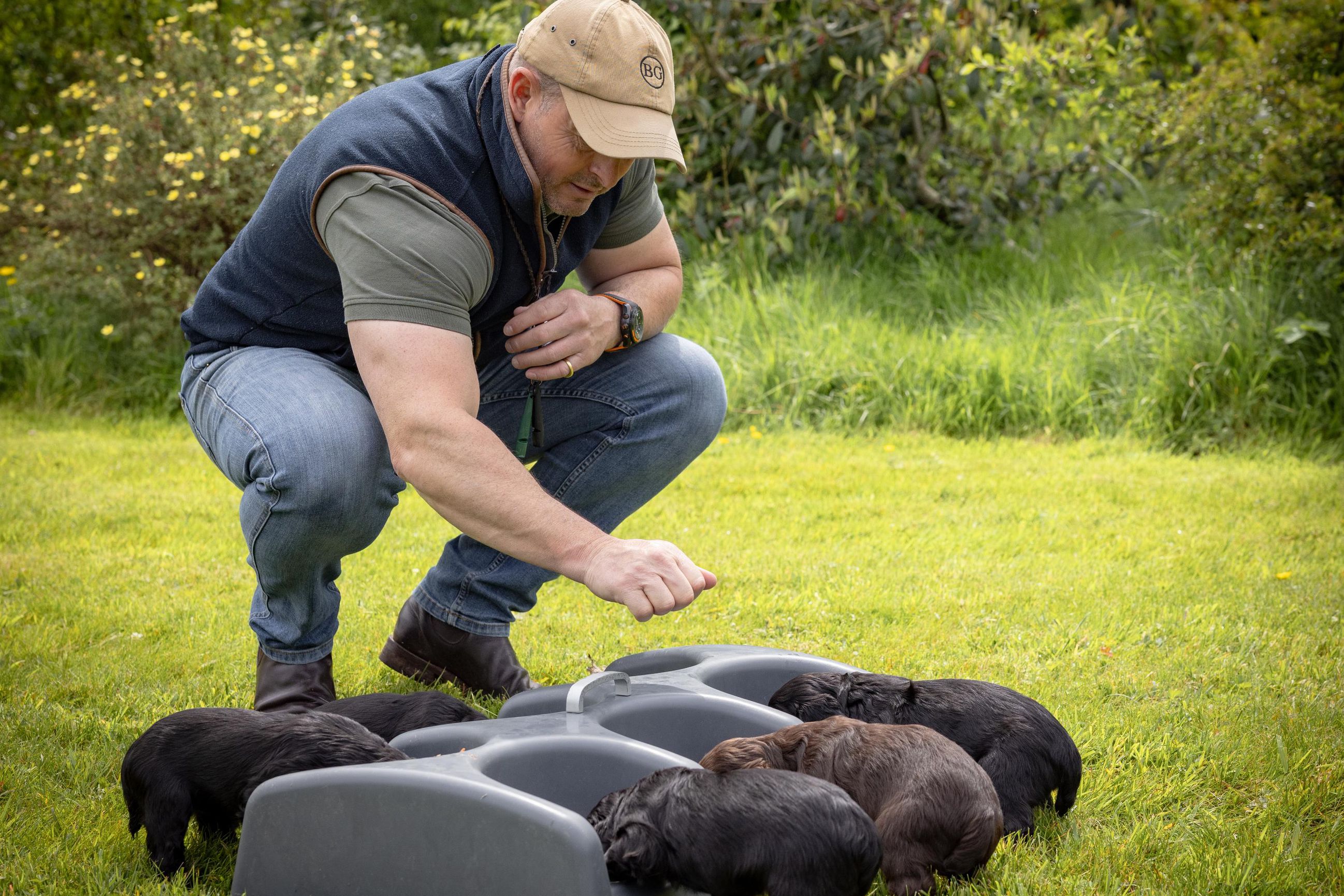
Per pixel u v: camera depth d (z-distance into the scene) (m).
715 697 2.55
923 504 5.83
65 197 8.95
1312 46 7.57
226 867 2.33
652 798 2.08
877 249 9.63
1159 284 8.44
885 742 2.25
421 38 15.58
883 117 9.50
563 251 3.01
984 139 10.05
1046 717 2.49
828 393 8.09
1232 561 4.70
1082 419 7.56
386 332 2.50
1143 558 4.81
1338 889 2.18
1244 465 6.60
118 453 7.02
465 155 2.66
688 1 9.02
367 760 2.30
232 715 2.38
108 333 8.45
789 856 1.94
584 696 2.49
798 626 3.97
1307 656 3.55
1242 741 2.85
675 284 3.36
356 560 4.85
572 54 2.51
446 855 1.98
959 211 9.66
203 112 8.81
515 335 2.94
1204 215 7.86
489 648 3.39
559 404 3.34
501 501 2.40
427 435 2.43
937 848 2.12
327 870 2.06
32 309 9.10
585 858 1.87
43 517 5.40
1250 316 7.39
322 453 2.74
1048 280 8.98
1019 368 7.86
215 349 3.05
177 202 8.59
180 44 9.76
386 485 2.88
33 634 3.77
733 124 9.55
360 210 2.55
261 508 2.78
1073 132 10.23
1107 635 3.77
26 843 2.34
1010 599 4.23
